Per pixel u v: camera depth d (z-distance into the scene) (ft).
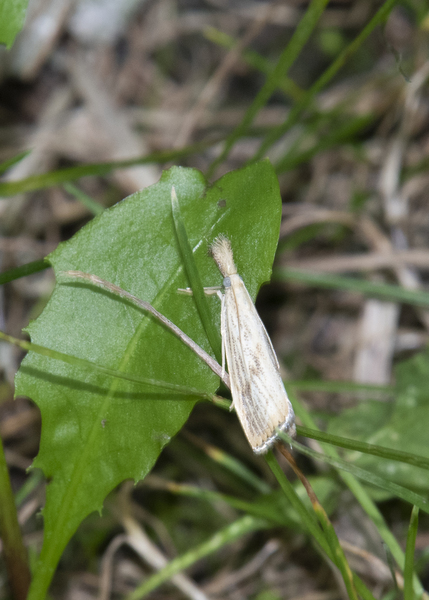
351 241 0.57
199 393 0.33
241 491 0.45
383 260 0.51
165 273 0.34
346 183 0.59
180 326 0.34
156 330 0.33
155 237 0.34
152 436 0.33
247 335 0.34
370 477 0.33
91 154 0.56
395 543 0.36
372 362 0.49
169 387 0.33
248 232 0.34
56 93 0.58
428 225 0.56
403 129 0.53
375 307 0.50
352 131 0.49
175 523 0.45
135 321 0.33
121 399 0.33
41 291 0.51
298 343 0.55
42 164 0.55
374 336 0.50
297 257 0.57
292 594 0.43
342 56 0.42
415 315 0.52
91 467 0.33
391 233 0.54
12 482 0.45
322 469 0.44
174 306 0.34
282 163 0.50
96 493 0.33
